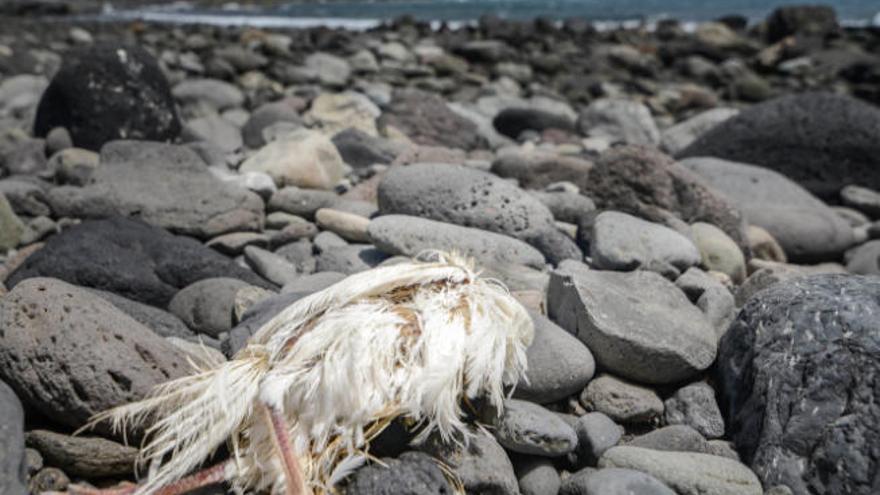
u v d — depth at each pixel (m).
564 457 1.11
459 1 10.48
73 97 2.25
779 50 5.54
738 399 1.16
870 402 1.04
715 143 2.51
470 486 1.00
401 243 1.48
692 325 1.26
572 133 3.19
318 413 0.95
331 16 8.93
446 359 0.99
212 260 1.45
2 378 1.03
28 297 1.05
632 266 1.50
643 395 1.18
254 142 2.68
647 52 5.86
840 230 1.94
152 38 5.61
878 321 1.09
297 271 1.57
